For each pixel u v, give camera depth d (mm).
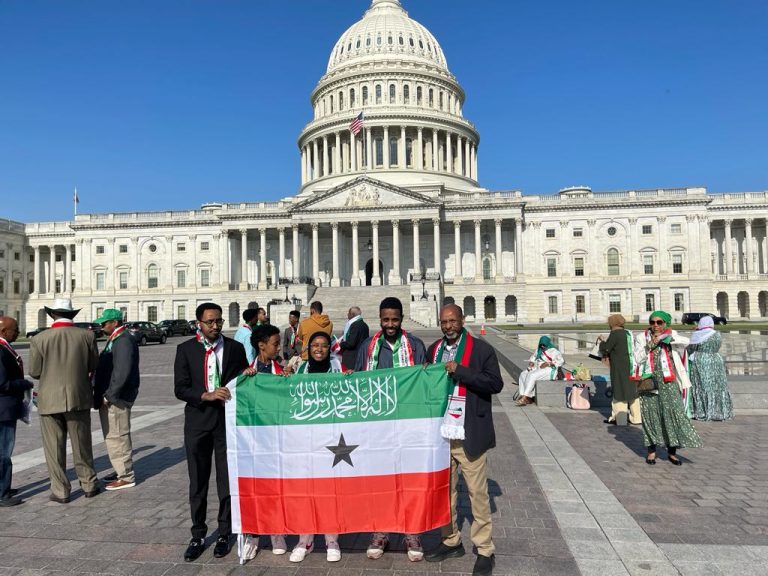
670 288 85062
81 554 7441
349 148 104000
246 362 8367
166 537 8023
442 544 7258
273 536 7492
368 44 107688
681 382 11180
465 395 7008
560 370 17625
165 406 18375
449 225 89875
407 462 7211
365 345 8156
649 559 6871
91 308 95688
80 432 9641
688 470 10531
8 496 9492
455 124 104250
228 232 92250
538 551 7148
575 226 88000
